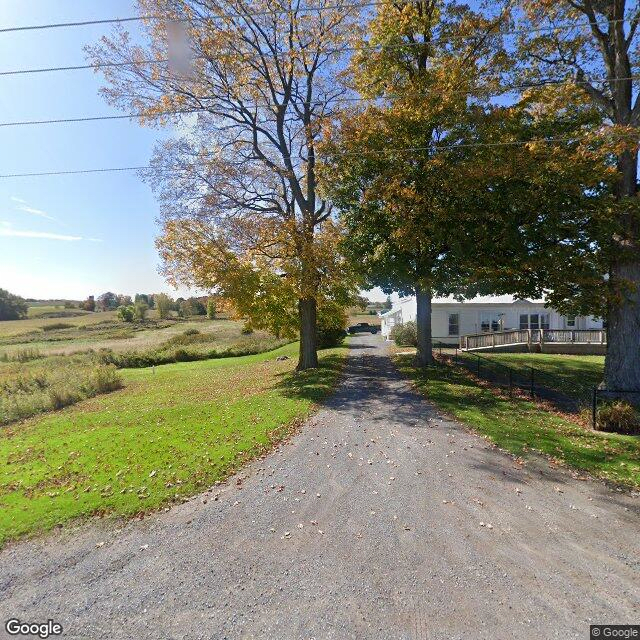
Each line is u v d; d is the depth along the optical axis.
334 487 5.79
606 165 11.03
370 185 14.09
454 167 12.21
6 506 5.39
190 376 21.23
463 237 12.47
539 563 3.93
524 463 6.55
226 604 3.48
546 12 11.79
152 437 8.32
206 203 16.28
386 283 15.05
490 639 3.01
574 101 11.40
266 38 16.42
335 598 3.51
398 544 4.30
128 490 5.76
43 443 8.65
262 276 16.22
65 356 32.31
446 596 3.49
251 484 5.95
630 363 10.94
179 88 16.12
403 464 6.60
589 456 6.78
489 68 13.32
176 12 14.51
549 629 3.10
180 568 4.00
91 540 4.57
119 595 3.64
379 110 13.33
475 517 4.85
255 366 23.22
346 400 11.58
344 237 15.30
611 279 11.15
